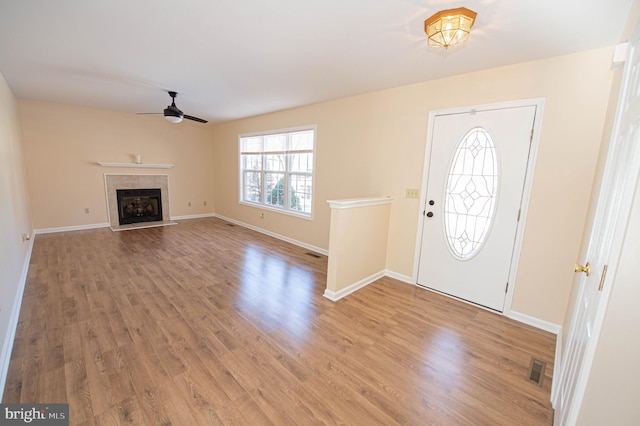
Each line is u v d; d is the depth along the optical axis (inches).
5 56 104.8
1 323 73.9
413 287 130.0
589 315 47.1
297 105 177.3
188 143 267.4
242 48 93.8
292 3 67.2
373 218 129.0
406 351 83.4
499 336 92.7
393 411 62.4
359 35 82.5
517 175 100.2
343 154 158.4
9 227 104.8
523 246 100.7
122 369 72.0
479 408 64.1
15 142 151.8
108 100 180.4
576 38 77.7
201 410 60.7
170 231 222.1
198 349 81.0
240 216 253.3
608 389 35.7
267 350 81.7
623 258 33.5
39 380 67.4
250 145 236.7
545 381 72.9
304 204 192.7
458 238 117.1
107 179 223.5
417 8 67.9
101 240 188.9
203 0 67.1
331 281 115.3
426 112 122.1
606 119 79.0
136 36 86.8
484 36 79.5
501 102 101.7
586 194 88.0
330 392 67.1
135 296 111.9
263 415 60.1
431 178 123.0
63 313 97.7
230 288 122.6
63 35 86.8
